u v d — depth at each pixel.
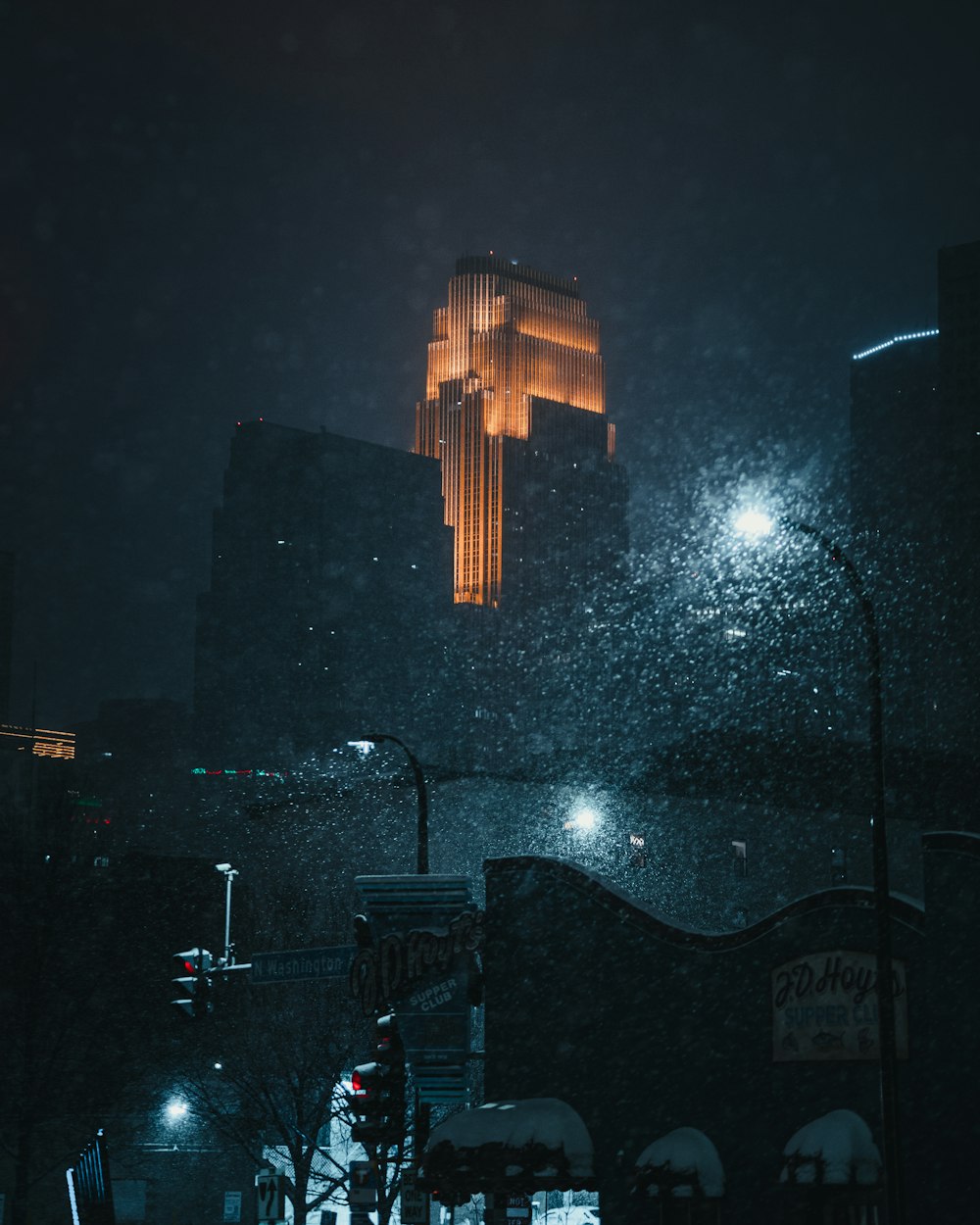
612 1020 29.75
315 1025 44.47
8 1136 50.34
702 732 63.53
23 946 49.47
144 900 53.56
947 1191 26.03
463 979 29.89
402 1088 28.53
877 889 23.84
